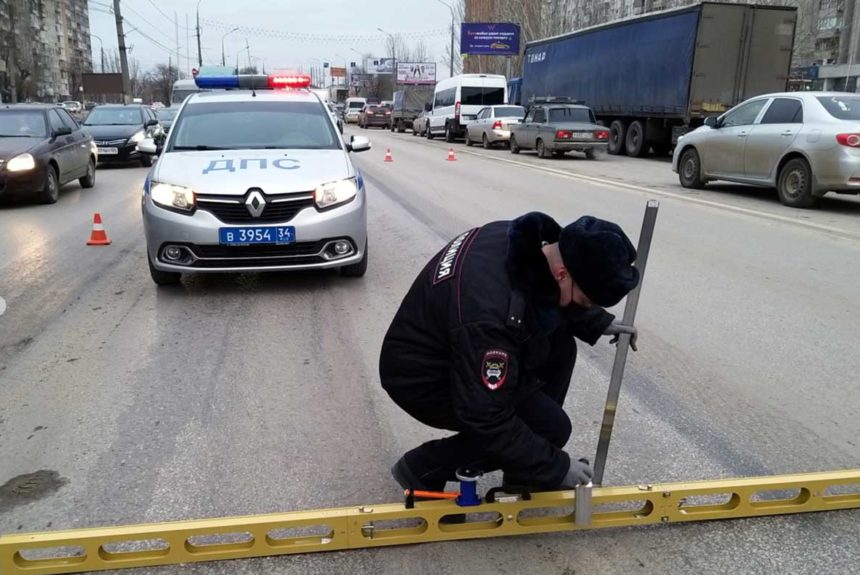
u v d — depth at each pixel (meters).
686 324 5.07
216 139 6.60
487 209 10.31
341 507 2.80
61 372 4.18
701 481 2.76
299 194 5.62
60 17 111.31
